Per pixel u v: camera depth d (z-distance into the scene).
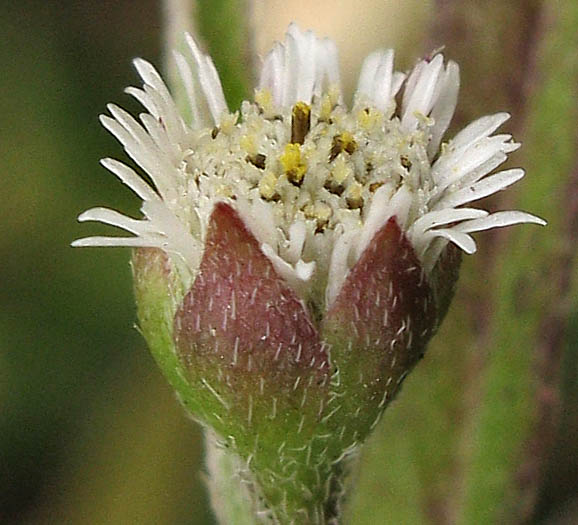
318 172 0.05
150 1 0.07
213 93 0.05
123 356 0.07
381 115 0.05
